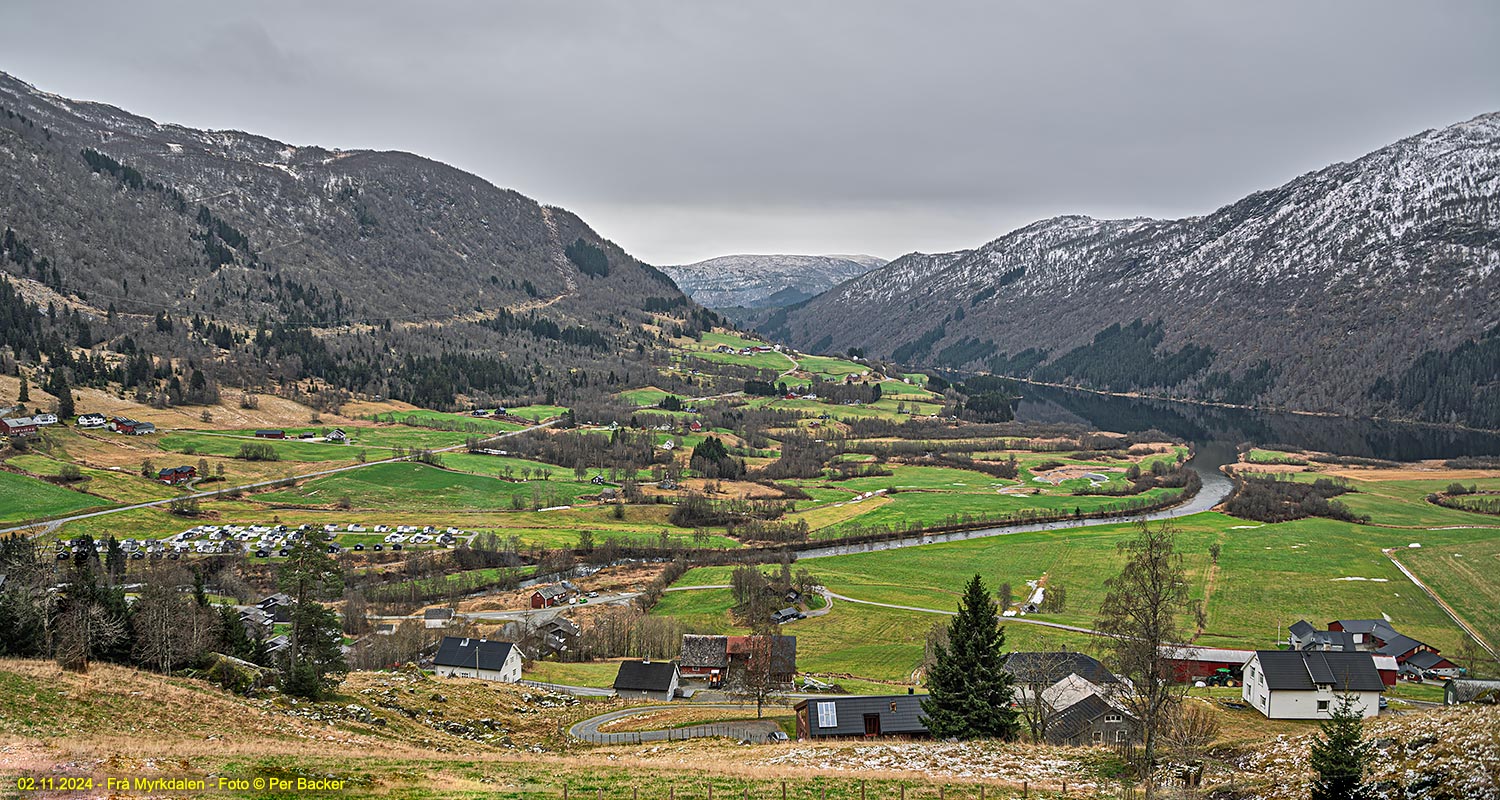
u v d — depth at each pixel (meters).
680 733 79.06
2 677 54.84
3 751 43.44
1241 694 102.94
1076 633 139.00
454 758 55.38
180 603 78.75
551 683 108.06
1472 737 45.41
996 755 61.59
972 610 71.38
